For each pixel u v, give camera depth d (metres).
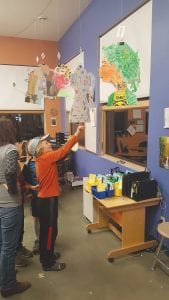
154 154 2.71
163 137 2.53
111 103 3.44
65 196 4.43
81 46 4.42
